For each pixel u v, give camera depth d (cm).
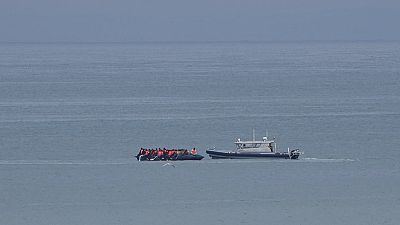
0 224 16988
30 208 18062
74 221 17162
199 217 17350
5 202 18512
